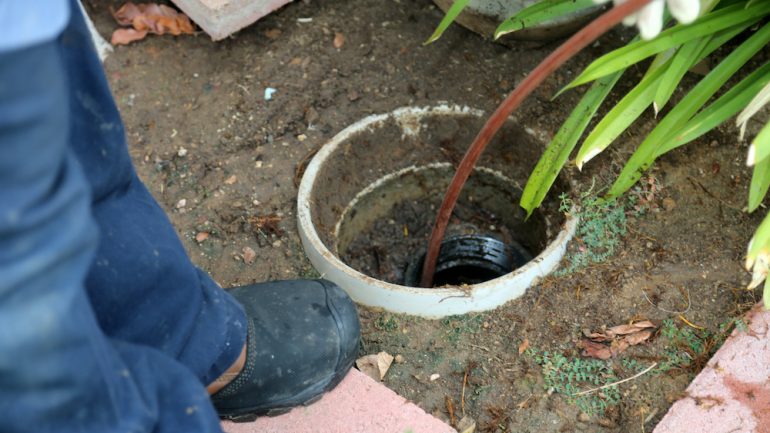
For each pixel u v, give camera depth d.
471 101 2.15
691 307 1.77
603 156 2.00
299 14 2.38
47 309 0.71
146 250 1.15
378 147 2.14
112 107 1.12
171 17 2.36
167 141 2.15
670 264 1.84
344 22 2.35
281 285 1.62
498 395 1.68
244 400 1.51
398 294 1.76
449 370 1.72
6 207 0.68
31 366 0.72
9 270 0.68
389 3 2.38
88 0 2.45
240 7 2.13
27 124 0.68
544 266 1.81
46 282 0.70
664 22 1.81
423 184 2.24
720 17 1.73
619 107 1.73
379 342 1.77
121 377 0.90
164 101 2.23
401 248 2.22
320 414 1.59
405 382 1.71
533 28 2.14
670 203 1.93
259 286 1.62
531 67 2.21
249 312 1.54
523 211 2.18
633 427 1.61
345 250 2.16
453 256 2.25
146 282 1.15
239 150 2.12
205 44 2.33
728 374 1.61
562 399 1.66
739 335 1.67
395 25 2.33
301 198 1.95
